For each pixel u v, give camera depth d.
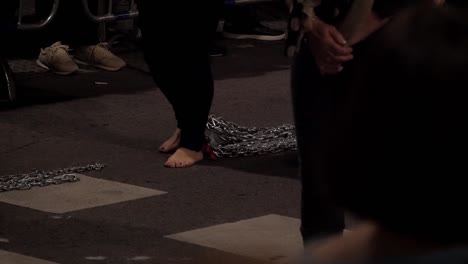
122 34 9.35
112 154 6.21
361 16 3.41
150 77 8.38
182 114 5.94
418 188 1.09
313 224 3.69
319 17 3.47
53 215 5.08
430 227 1.09
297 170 5.96
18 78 8.12
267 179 5.78
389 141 1.11
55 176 5.70
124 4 9.12
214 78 8.39
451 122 1.09
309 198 3.67
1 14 8.23
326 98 3.53
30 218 5.03
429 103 1.10
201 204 5.32
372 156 1.12
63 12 8.73
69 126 6.84
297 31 3.52
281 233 4.91
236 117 7.20
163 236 4.84
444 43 1.11
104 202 5.30
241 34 10.01
